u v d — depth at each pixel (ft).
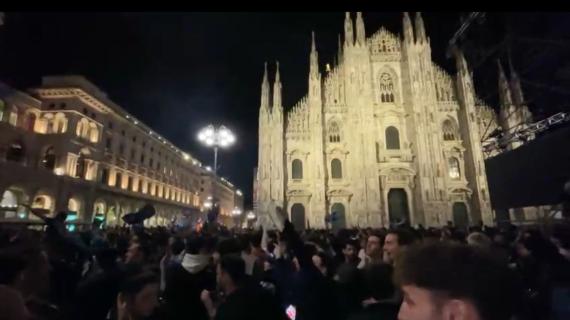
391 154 186.19
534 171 45.37
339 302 18.16
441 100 194.29
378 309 13.15
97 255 20.43
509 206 51.96
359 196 178.40
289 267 25.63
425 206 174.29
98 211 182.19
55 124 166.09
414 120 186.50
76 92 167.84
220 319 14.70
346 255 31.65
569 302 14.51
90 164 177.27
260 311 14.78
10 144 145.18
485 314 5.82
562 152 39.73
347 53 197.57
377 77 199.52
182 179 307.99
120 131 207.72
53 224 26.25
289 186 187.32
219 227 85.51
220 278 18.04
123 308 15.10
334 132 196.44
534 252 18.99
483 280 5.82
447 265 6.13
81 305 17.51
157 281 15.92
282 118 194.39
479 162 177.06
